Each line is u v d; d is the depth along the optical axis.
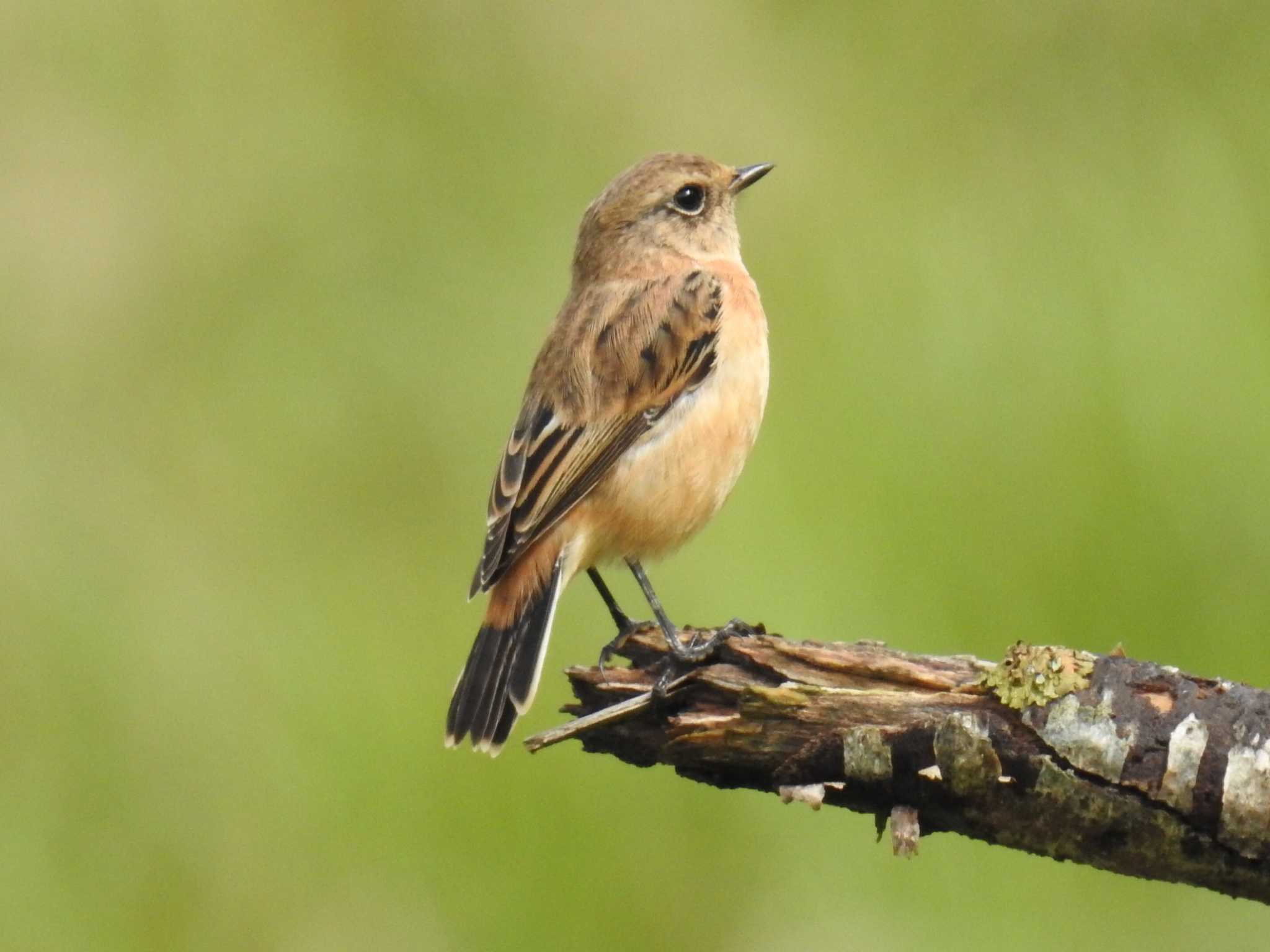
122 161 15.02
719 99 14.73
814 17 15.03
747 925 11.95
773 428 13.23
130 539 13.97
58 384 14.43
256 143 15.16
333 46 15.42
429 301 14.62
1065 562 12.70
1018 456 13.06
